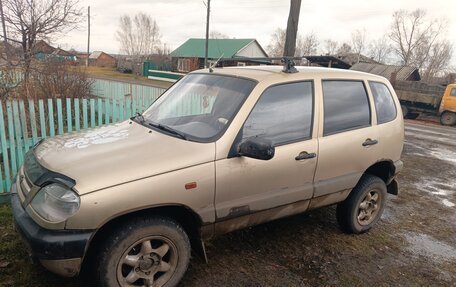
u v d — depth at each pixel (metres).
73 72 10.78
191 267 3.33
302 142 3.38
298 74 3.53
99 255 2.53
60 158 2.69
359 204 4.14
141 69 43.25
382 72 28.94
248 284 3.17
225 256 3.57
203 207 2.83
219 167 2.85
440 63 55.16
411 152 9.99
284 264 3.54
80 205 2.33
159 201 2.59
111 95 15.23
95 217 2.37
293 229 4.29
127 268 2.69
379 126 4.09
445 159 9.38
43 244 2.32
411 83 20.66
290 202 3.39
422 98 19.86
